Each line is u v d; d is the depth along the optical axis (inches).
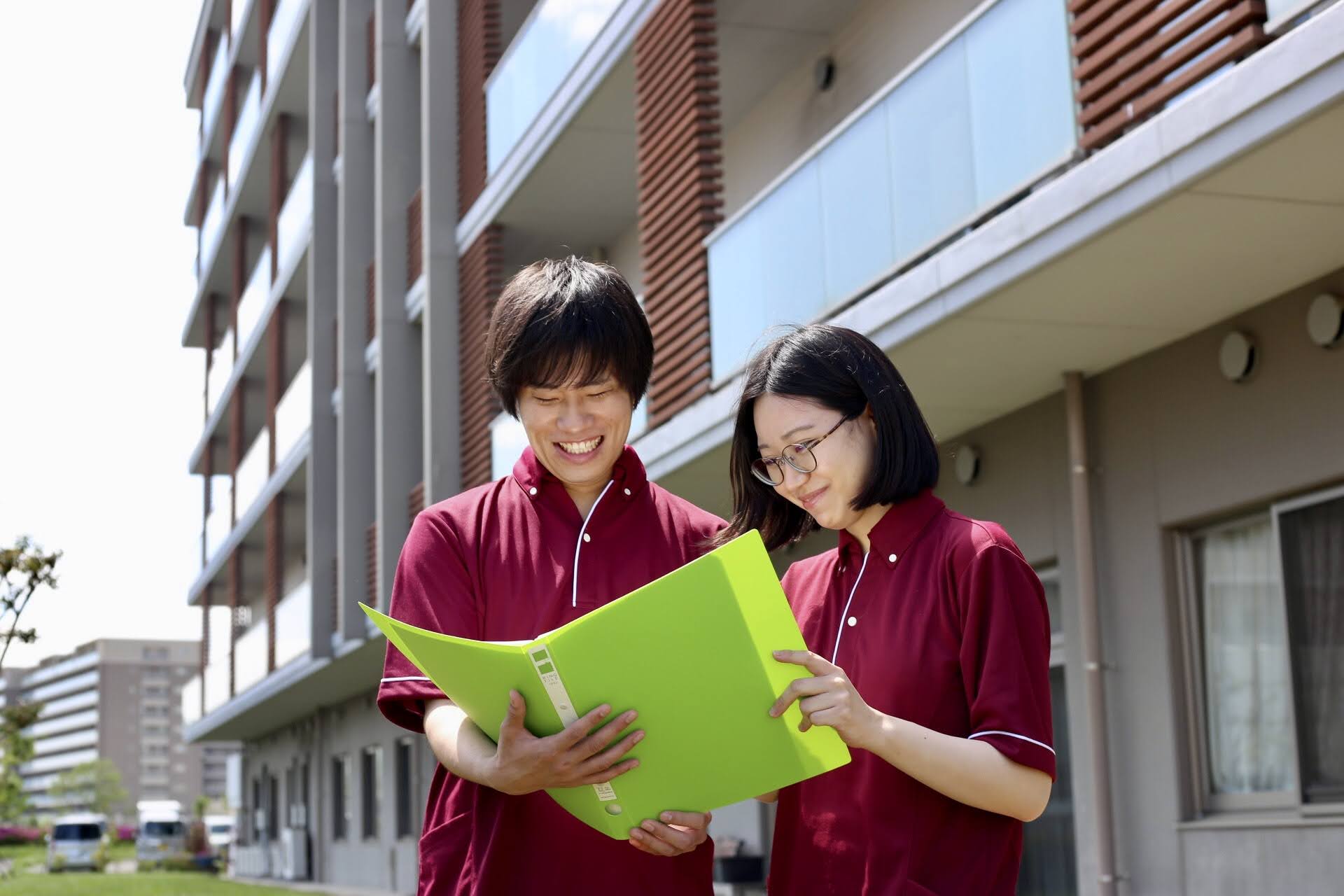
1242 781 264.1
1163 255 229.1
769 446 95.3
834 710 80.6
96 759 5659.5
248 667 1005.8
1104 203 218.7
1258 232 220.1
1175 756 269.9
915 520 94.2
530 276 95.5
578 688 79.3
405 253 674.8
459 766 87.6
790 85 446.0
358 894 798.5
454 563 98.3
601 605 97.8
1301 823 239.8
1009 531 321.1
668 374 374.6
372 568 708.0
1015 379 296.2
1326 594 242.2
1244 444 255.0
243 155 1032.8
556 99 475.2
